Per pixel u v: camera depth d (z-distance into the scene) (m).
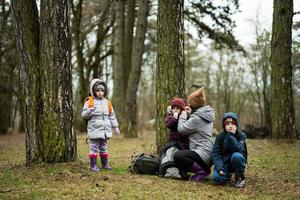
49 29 6.99
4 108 26.91
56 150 7.02
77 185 5.86
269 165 8.29
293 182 6.56
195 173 6.61
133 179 6.44
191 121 6.55
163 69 8.53
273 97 13.20
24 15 7.14
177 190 5.81
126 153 10.79
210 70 40.09
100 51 29.02
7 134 26.45
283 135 12.96
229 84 38.75
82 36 27.45
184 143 6.88
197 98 6.71
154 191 5.70
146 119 45.41
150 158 7.02
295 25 18.59
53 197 5.25
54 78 7.02
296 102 30.12
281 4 13.09
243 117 41.34
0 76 22.09
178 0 8.57
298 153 9.98
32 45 7.15
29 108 7.11
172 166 6.67
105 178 6.30
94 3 26.14
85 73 29.59
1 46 21.31
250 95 38.25
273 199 5.44
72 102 7.25
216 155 6.36
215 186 6.19
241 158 6.12
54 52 7.00
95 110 7.11
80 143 14.54
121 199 5.23
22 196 5.30
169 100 8.45
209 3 16.05
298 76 25.05
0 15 20.83
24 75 7.14
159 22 8.63
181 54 8.60
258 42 29.80
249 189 6.04
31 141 7.12
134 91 17.00
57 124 7.03
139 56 17.14
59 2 7.02
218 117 38.97
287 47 13.08
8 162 8.91
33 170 6.70
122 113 19.86
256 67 31.77
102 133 7.04
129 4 20.67
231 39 17.45
